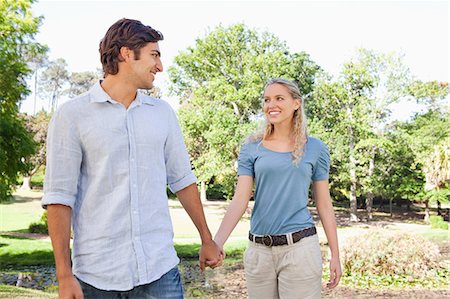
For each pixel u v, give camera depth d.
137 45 1.89
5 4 13.18
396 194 28.23
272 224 2.65
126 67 1.90
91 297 1.86
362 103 26.78
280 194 2.66
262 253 2.69
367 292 7.69
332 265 2.82
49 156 1.83
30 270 13.31
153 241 1.91
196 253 15.85
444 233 19.84
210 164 26.42
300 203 2.67
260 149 2.76
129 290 1.87
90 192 1.86
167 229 1.97
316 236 2.71
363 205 35.16
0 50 12.91
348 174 26.94
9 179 13.16
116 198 1.86
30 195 37.00
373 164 28.17
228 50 28.02
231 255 15.17
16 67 13.09
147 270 1.87
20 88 13.17
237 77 26.94
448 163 22.48
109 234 1.85
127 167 1.88
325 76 27.39
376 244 8.91
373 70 27.31
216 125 25.59
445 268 9.23
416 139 26.95
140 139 1.91
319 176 2.82
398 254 8.78
